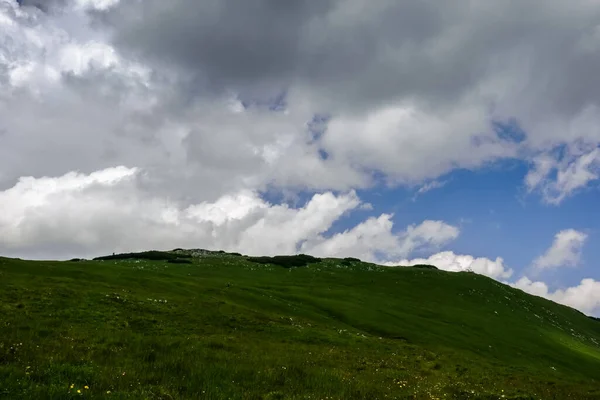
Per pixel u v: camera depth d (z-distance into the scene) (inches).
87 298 1707.7
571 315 5679.1
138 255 5526.6
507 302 4827.8
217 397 652.1
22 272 2400.3
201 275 4266.7
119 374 679.7
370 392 859.4
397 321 3137.3
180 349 1066.7
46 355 760.3
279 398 708.7
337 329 2292.1
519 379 1609.3
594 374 3031.5
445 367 1560.0
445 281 5078.7
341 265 5743.1
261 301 2787.9
